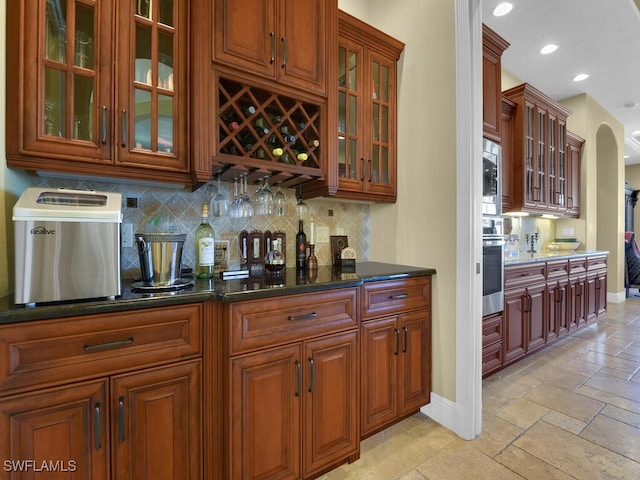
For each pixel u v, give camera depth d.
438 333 1.87
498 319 2.42
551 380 2.37
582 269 3.50
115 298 1.03
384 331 1.66
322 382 1.39
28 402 0.87
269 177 1.69
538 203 3.34
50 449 0.90
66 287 0.96
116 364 0.98
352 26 1.87
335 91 1.73
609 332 3.51
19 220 0.91
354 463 1.50
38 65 1.05
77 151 1.11
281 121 1.59
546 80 3.81
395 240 2.16
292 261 2.02
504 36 2.97
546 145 3.45
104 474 0.97
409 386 1.78
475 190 1.73
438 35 1.87
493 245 2.31
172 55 1.30
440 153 1.86
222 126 1.41
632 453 1.56
